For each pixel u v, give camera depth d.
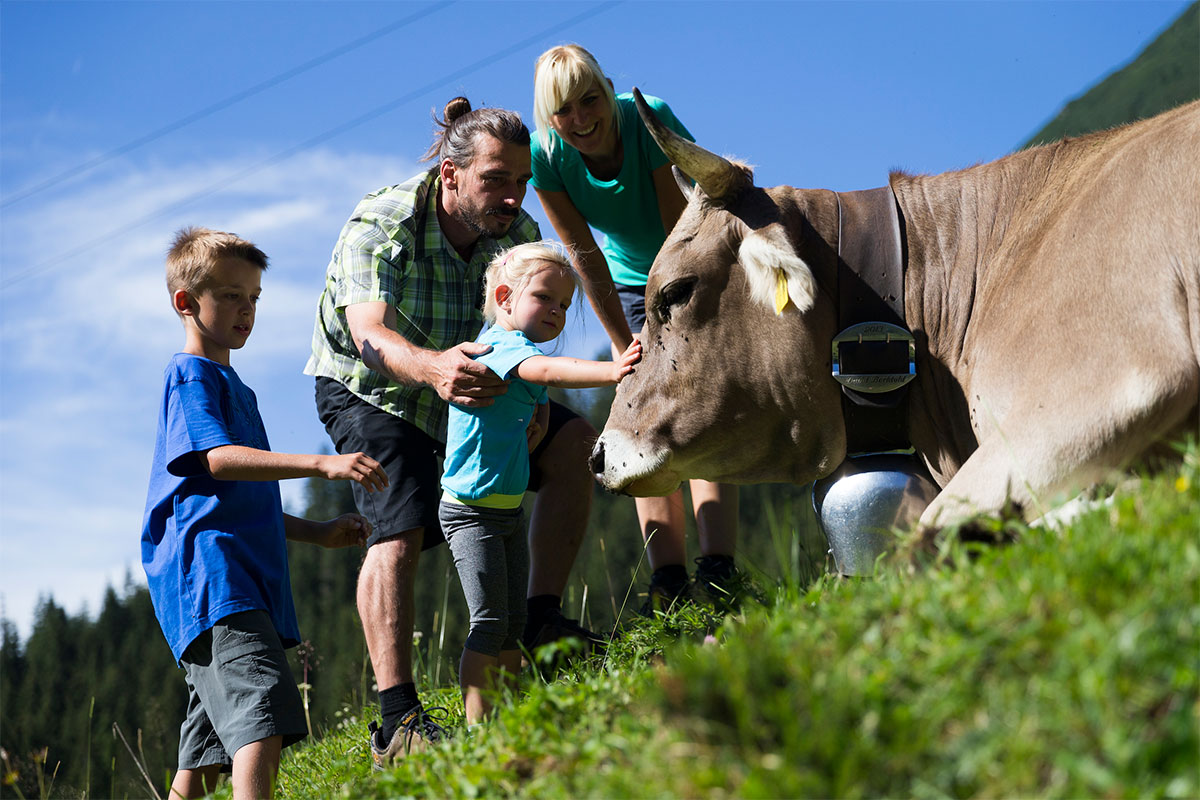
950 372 4.11
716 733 1.96
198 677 3.87
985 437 3.65
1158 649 1.82
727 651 2.26
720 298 4.35
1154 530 2.19
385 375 4.55
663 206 5.44
